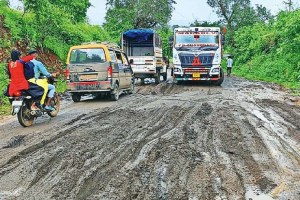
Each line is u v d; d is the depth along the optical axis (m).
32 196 5.62
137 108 12.87
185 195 5.64
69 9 29.38
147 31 23.56
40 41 21.61
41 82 10.50
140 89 20.02
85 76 14.60
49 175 6.46
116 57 15.63
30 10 21.86
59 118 11.35
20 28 20.50
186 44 21.75
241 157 7.37
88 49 14.73
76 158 7.27
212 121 10.46
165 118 10.91
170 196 5.60
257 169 6.74
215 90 19.20
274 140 8.66
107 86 14.55
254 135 9.00
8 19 20.09
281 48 28.17
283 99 15.91
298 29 27.23
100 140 8.54
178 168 6.74
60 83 19.75
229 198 5.56
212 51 21.52
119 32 46.28
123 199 5.51
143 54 24.81
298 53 27.50
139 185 5.99
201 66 21.59
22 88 10.05
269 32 35.66
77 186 5.98
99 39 31.53
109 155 7.44
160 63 24.59
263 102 14.62
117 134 9.06
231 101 14.53
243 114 11.62
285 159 7.34
